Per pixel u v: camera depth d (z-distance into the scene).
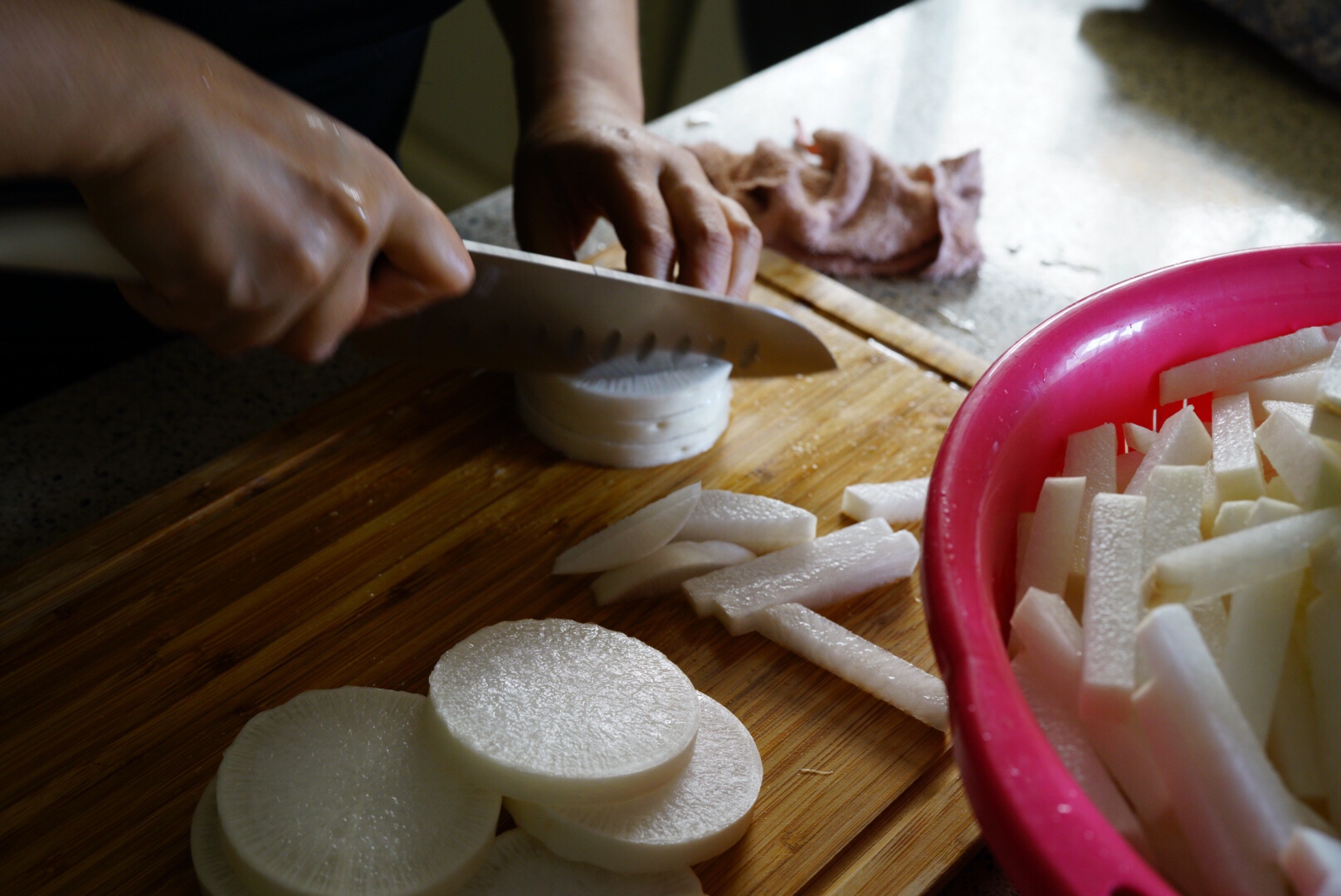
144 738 0.87
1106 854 0.52
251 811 0.74
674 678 0.84
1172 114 1.77
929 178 1.49
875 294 1.43
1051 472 0.86
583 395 1.08
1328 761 0.65
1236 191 1.61
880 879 0.78
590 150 1.21
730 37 2.71
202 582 0.99
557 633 0.87
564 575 1.01
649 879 0.76
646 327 1.08
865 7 2.71
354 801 0.76
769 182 1.43
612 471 1.13
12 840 0.80
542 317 1.02
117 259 0.74
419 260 0.83
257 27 1.24
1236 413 0.85
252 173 0.70
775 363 1.18
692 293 1.07
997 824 0.55
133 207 0.69
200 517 1.04
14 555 1.05
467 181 2.43
